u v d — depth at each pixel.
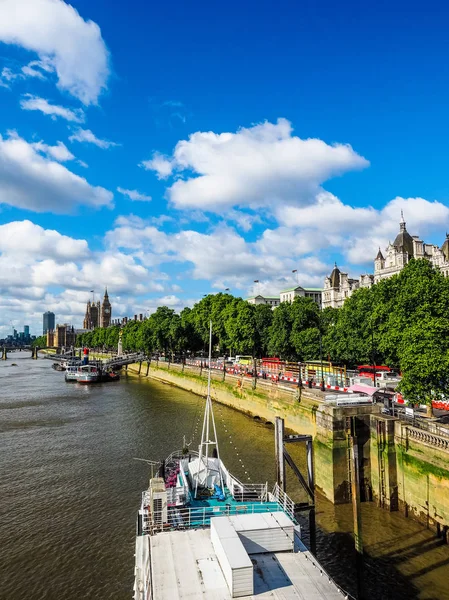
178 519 22.97
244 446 49.38
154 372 133.62
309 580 16.83
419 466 31.06
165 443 52.22
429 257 151.00
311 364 71.50
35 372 170.62
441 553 26.80
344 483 35.31
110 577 25.09
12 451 49.47
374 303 67.00
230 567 15.58
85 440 54.19
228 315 107.88
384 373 60.78
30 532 30.34
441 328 35.06
